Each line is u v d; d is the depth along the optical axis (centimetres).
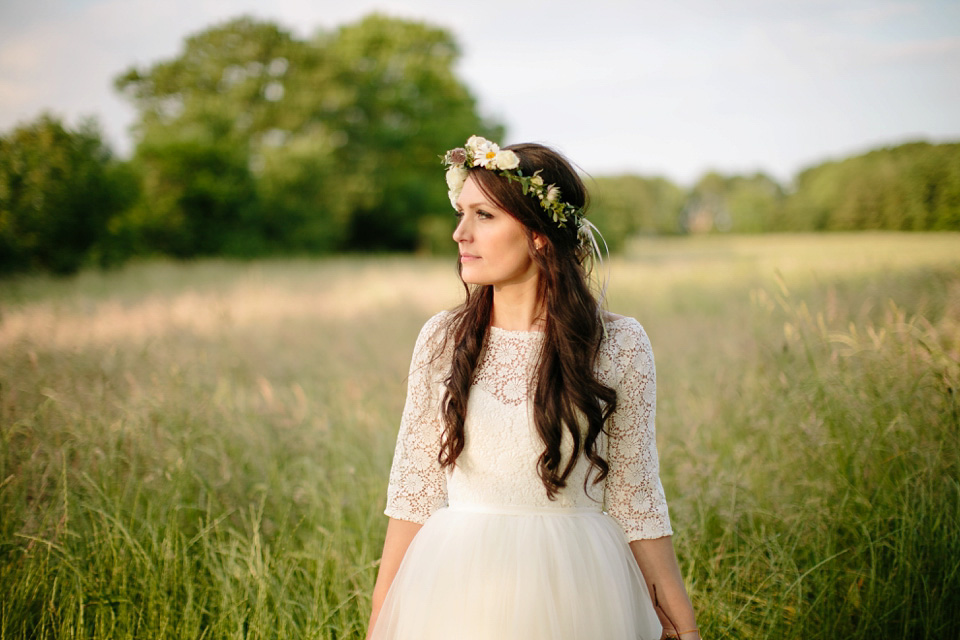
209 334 674
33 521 250
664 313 866
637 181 4803
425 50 3672
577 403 145
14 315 641
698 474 269
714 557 243
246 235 2330
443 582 147
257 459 314
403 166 3644
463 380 152
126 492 261
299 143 2889
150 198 2084
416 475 160
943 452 246
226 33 3111
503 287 160
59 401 304
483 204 151
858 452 256
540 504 151
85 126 1498
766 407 300
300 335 747
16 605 226
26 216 1338
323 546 260
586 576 145
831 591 219
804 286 557
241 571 236
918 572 220
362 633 226
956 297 357
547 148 161
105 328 597
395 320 866
